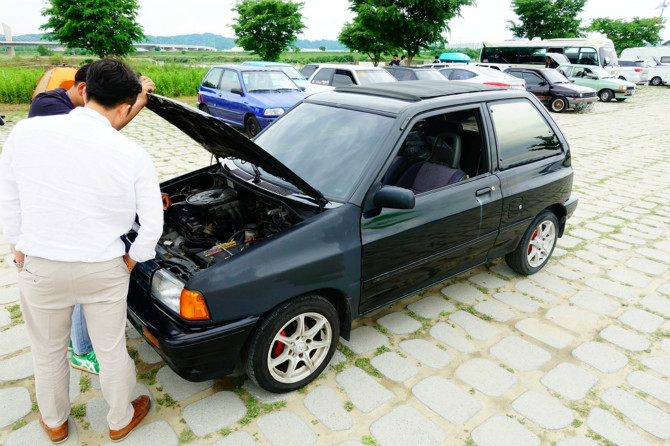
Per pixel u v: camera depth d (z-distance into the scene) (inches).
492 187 139.1
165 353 92.5
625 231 222.1
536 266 173.5
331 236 105.2
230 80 431.5
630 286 169.3
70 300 81.0
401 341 133.1
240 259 95.0
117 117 79.6
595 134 497.7
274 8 999.0
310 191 107.0
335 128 130.4
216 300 91.7
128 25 892.0
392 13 893.8
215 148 128.1
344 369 120.2
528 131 155.9
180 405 106.0
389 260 117.3
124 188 76.4
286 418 103.0
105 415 102.6
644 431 103.7
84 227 75.6
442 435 100.3
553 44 970.1
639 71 1181.1
